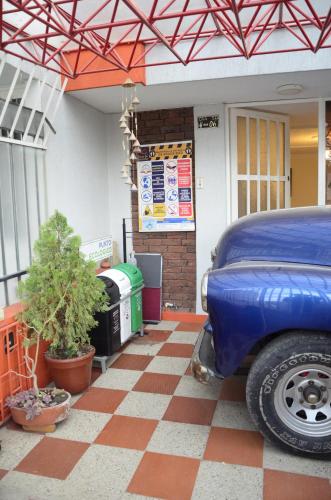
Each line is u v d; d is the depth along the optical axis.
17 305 3.42
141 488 2.39
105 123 5.53
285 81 4.22
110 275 4.23
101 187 5.41
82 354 3.45
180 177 5.31
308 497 2.28
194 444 2.78
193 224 5.33
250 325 2.50
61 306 3.14
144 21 2.36
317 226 2.82
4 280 3.32
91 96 4.61
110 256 5.26
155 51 4.11
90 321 3.41
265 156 5.61
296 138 8.12
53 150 4.29
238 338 2.55
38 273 3.16
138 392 3.51
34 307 3.12
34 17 2.45
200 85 4.29
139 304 4.69
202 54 4.04
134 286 4.47
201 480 2.44
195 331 4.95
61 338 3.37
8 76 3.93
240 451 2.70
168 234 5.47
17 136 3.80
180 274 5.48
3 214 3.69
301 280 2.47
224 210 5.19
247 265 2.72
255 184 5.51
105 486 2.41
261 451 2.69
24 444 2.81
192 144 5.23
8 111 3.56
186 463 2.59
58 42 4.19
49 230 3.28
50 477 2.49
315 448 2.54
